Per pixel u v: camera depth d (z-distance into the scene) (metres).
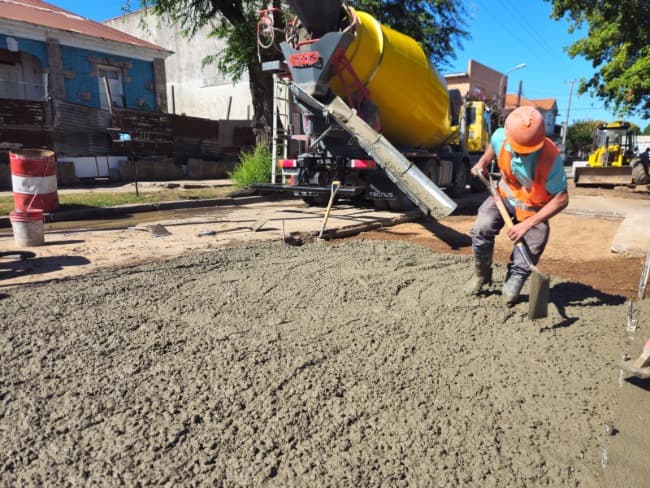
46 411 2.35
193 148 19.31
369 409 2.48
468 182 14.01
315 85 7.82
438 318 3.72
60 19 18.45
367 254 5.66
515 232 3.66
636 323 3.69
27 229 5.88
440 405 2.54
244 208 10.51
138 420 2.29
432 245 6.77
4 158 13.86
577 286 4.66
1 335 3.10
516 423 2.42
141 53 19.33
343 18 7.88
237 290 4.17
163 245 6.19
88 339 3.08
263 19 8.46
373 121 8.53
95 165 15.95
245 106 23.14
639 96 15.07
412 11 14.22
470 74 38.12
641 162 16.20
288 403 2.49
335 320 3.59
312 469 2.04
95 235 6.88
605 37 15.67
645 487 2.00
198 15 16.44
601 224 8.79
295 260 5.28
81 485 1.89
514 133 3.43
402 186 6.79
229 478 1.97
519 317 3.79
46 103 14.62
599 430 2.38
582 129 69.50
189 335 3.21
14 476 1.93
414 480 2.01
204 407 2.41
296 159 9.58
